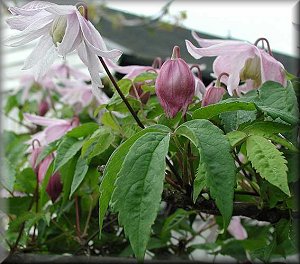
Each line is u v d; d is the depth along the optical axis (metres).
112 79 0.25
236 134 0.21
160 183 0.17
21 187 0.38
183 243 0.40
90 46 0.23
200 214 0.38
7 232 0.33
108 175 0.19
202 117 0.22
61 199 0.35
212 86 0.27
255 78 0.28
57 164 0.29
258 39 0.29
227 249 0.38
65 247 0.36
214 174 0.18
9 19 0.25
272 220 0.25
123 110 0.29
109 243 0.38
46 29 0.26
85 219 0.38
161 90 0.24
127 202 0.17
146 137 0.19
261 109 0.21
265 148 0.20
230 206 0.17
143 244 0.17
